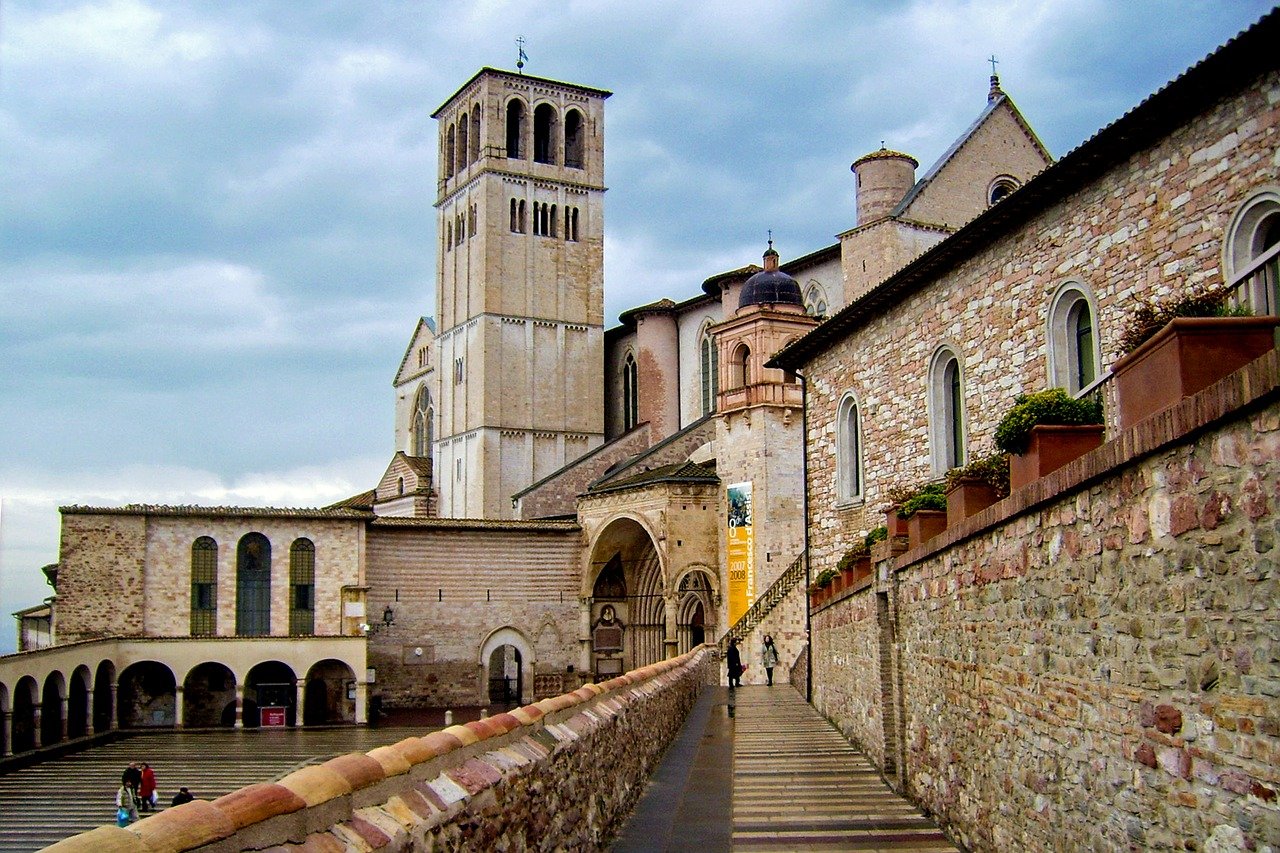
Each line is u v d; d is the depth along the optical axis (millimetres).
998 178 70875
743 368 78750
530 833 12297
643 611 84438
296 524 73562
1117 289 28984
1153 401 10945
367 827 7977
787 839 19641
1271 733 8805
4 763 49000
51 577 90312
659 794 23938
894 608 24109
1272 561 8781
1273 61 23359
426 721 71125
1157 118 26516
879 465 44094
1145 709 11070
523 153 116688
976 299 36406
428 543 80062
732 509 76875
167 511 70938
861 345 45969
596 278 118062
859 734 30672
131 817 38375
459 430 115750
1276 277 16719
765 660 63062
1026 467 14984
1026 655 14750
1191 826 10156
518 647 81625
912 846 18672
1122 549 11602
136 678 67438
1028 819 14641
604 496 82375
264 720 67625
